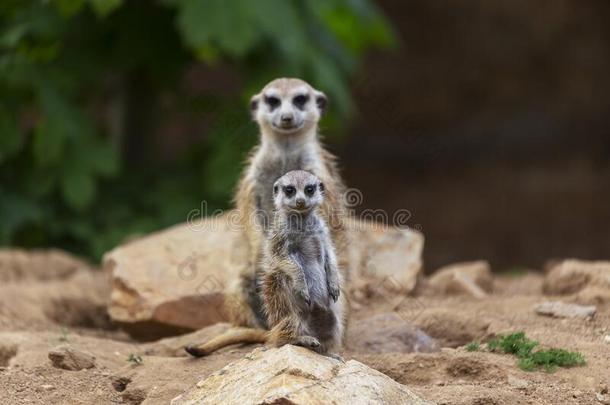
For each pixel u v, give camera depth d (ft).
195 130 69.15
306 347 20.29
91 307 33.27
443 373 21.91
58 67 45.75
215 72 74.38
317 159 27.12
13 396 20.99
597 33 81.30
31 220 45.16
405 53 82.69
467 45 82.69
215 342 23.57
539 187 75.51
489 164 78.74
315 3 46.80
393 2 83.87
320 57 46.65
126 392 21.24
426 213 74.18
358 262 31.01
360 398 18.12
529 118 80.69
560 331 24.95
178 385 21.21
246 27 42.88
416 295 31.37
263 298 21.58
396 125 59.77
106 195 47.60
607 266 30.66
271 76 45.42
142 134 50.93
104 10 41.42
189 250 31.27
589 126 79.66
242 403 18.02
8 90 45.47
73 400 20.86
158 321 28.94
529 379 20.97
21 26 44.65
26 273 38.29
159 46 47.55
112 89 51.39
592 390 20.43
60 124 44.42
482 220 73.20
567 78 81.15
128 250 31.53
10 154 45.01
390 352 24.80
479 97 81.76
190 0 42.73
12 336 26.32
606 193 74.33
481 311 27.78
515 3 82.33
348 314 24.41
